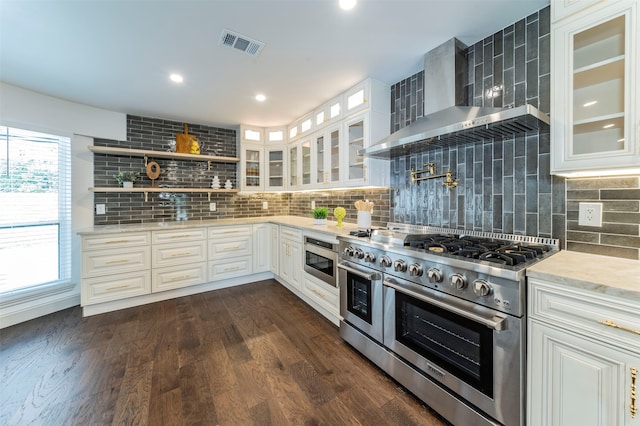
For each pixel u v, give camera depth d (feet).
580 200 4.69
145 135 11.12
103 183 10.25
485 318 3.86
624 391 2.89
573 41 4.15
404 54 6.62
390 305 5.60
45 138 8.86
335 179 9.61
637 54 3.53
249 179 12.82
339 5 4.91
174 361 6.12
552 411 3.42
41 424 4.38
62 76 7.50
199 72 7.41
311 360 6.19
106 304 8.86
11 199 8.15
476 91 6.15
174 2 4.76
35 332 7.47
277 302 9.61
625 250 4.24
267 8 4.97
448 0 4.82
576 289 3.19
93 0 4.66
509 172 5.57
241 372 5.74
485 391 4.00
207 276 10.61
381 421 4.49
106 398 4.97
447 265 4.47
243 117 11.43
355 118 8.35
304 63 7.02
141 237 9.32
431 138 5.59
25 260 8.41
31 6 4.75
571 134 4.20
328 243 7.99
